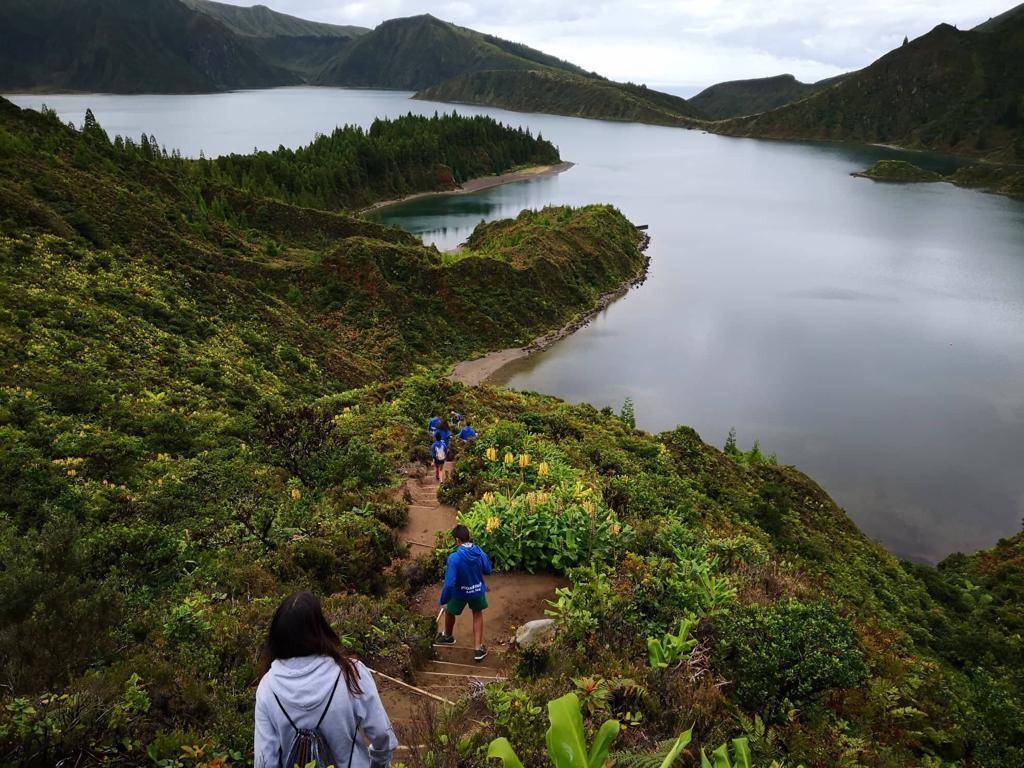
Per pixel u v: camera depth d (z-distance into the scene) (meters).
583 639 7.43
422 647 8.28
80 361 39.59
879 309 101.75
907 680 11.32
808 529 30.92
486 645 8.80
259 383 51.44
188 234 85.06
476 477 16.02
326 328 81.00
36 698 5.18
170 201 95.94
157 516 18.20
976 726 10.77
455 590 8.19
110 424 30.20
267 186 159.38
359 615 8.67
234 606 9.30
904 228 171.00
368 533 12.45
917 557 44.34
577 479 16.16
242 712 6.27
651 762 3.98
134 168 100.31
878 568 30.42
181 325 57.16
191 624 7.95
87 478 23.09
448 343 84.25
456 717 5.44
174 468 24.69
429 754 4.76
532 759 4.75
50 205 67.75
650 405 68.38
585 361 81.12
